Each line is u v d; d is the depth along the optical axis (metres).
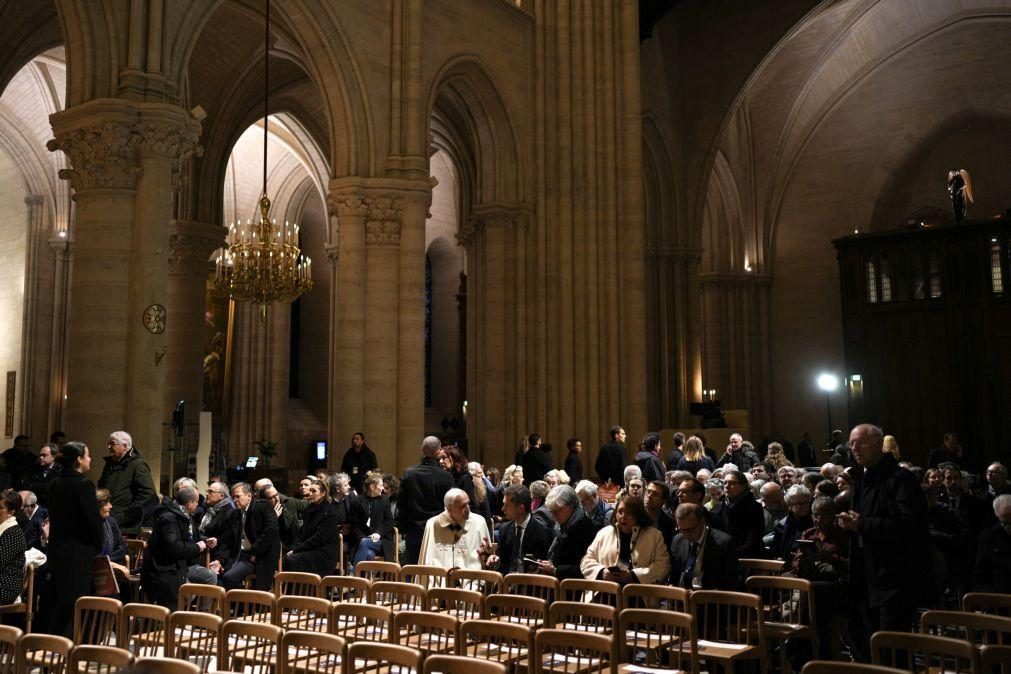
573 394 21.53
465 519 9.59
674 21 32.38
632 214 22.20
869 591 7.14
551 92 22.38
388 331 17.03
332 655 7.14
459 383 37.34
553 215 22.03
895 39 36.25
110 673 5.55
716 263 38.53
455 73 20.02
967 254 32.25
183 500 9.37
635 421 21.73
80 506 8.47
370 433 16.81
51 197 27.80
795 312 38.78
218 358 31.72
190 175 23.70
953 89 35.97
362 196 17.02
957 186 32.62
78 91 12.72
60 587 8.40
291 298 19.58
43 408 27.34
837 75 37.50
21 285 27.89
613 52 22.59
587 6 22.45
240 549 10.52
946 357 32.34
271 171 33.34
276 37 22.67
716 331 38.38
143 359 12.47
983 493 13.47
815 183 38.84
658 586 7.18
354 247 16.98
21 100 26.36
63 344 27.69
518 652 6.88
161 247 12.73
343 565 11.90
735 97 31.61
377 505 12.15
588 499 9.64
